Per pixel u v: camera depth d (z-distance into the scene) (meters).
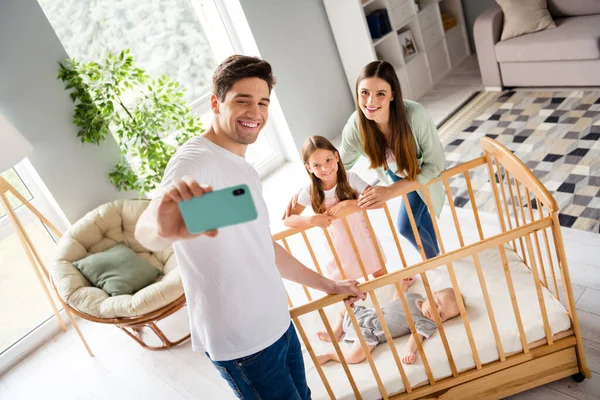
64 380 2.80
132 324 2.55
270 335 1.49
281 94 4.02
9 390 2.85
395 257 2.81
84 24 3.29
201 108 3.91
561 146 3.26
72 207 3.22
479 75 4.61
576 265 2.44
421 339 1.97
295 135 4.20
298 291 2.83
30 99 2.96
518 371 1.89
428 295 1.73
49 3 3.13
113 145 3.31
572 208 2.77
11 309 3.14
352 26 4.12
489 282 2.12
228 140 1.43
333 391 1.90
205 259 1.36
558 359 1.89
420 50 4.59
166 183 1.28
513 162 1.91
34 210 2.86
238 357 1.48
